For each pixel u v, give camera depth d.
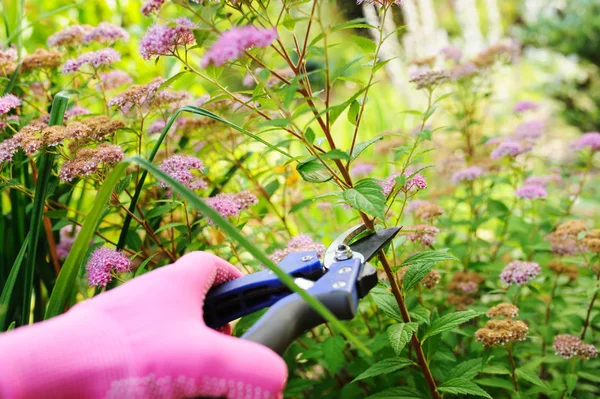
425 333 1.39
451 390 1.37
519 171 2.35
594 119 4.90
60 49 2.11
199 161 1.55
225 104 1.88
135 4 3.27
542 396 1.87
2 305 1.38
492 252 2.45
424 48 3.39
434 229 1.73
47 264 1.79
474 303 1.93
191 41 1.18
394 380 1.68
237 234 0.72
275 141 2.50
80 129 1.46
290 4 1.16
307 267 0.89
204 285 0.80
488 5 4.49
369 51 1.25
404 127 3.68
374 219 1.36
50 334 0.62
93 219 0.95
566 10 5.64
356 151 1.26
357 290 0.85
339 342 1.55
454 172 2.43
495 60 2.72
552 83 5.23
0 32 2.89
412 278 1.35
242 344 0.64
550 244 2.08
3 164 1.52
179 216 1.98
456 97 2.71
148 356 0.62
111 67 1.98
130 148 1.83
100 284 1.35
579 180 2.61
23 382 0.59
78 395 0.61
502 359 1.79
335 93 4.12
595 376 1.69
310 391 2.00
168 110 1.92
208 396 0.62
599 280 1.80
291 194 2.26
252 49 1.16
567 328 2.02
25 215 1.78
